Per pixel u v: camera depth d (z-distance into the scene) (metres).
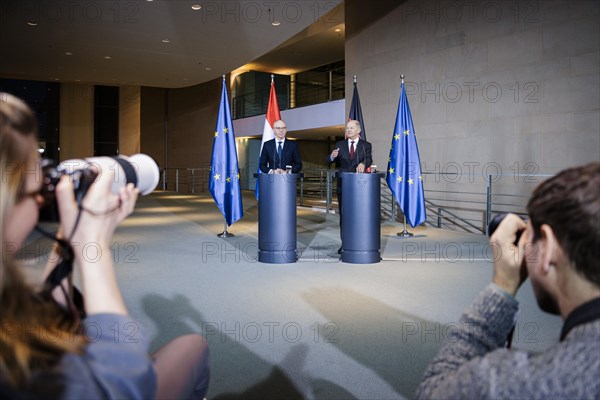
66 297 0.68
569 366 0.56
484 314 0.74
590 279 0.59
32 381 0.49
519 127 8.16
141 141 21.78
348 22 12.05
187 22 9.48
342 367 2.43
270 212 5.11
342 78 20.11
